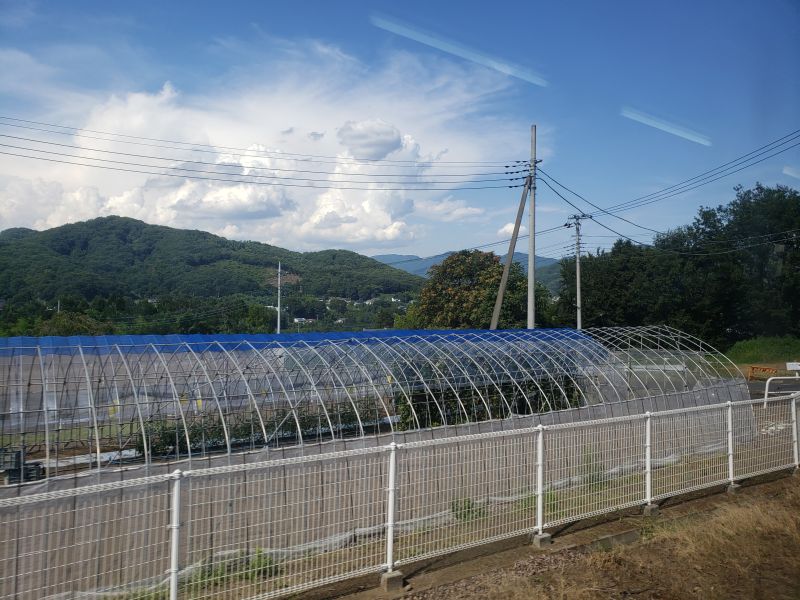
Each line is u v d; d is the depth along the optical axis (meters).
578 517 8.85
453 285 52.66
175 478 5.91
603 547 8.29
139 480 5.70
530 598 6.66
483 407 15.92
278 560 7.14
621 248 57.56
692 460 11.02
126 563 6.36
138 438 13.88
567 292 56.44
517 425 14.47
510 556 7.98
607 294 53.66
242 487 8.92
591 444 9.70
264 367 15.30
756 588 7.16
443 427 13.35
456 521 8.05
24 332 40.56
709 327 52.03
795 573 7.60
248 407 14.26
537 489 8.48
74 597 6.06
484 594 6.81
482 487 8.42
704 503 10.46
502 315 48.75
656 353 20.27
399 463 7.81
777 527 9.04
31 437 14.20
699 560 7.90
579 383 17.70
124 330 48.22
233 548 6.90
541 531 8.42
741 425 12.23
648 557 7.98
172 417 13.44
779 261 54.88
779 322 52.41
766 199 55.28
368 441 12.12
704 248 53.97
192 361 15.02
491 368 16.64
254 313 56.09
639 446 10.34
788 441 12.63
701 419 11.48
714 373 19.45
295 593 6.80
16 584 5.86
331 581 6.74
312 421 14.73
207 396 14.75
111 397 14.31
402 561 7.21
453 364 16.50
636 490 9.98
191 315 52.88
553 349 18.73
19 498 5.12
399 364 15.72
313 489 8.61
